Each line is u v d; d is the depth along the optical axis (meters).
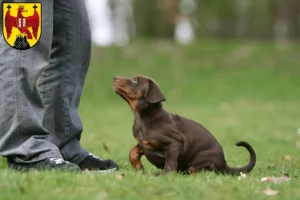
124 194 7.71
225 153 14.44
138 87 9.79
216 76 44.03
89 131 22.95
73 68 10.80
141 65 45.50
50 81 10.65
